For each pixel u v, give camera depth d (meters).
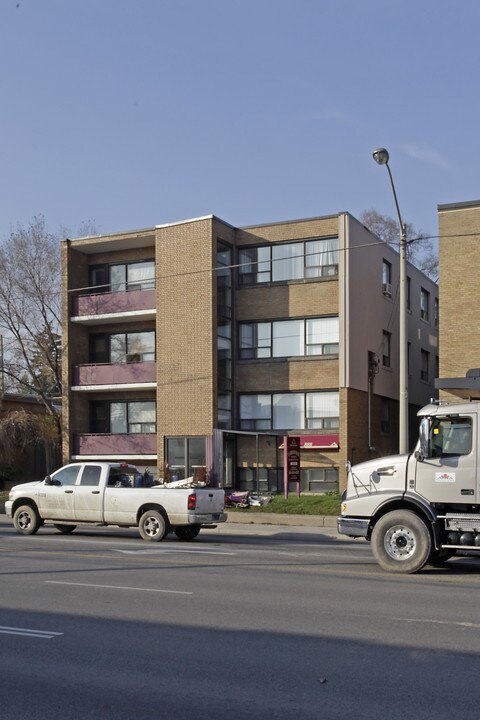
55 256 36.44
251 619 9.66
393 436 36.38
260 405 33.44
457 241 28.52
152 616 9.84
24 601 10.84
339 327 31.81
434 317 42.59
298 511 25.42
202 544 19.22
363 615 9.89
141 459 34.22
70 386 35.50
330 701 6.54
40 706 6.45
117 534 21.75
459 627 9.20
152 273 35.66
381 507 14.10
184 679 7.16
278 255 33.53
